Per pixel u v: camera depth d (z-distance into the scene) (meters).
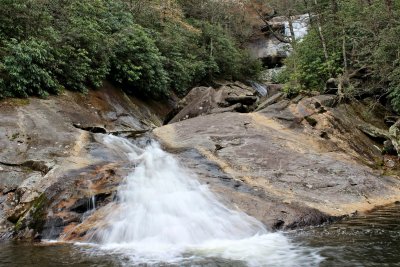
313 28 15.82
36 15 10.90
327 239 5.15
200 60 21.83
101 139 9.13
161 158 8.06
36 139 8.26
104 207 6.10
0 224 5.99
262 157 8.44
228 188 6.86
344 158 9.22
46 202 6.21
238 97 13.37
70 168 7.23
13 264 4.46
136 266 4.35
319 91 14.08
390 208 6.90
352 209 6.68
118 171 7.09
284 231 5.65
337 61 14.19
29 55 10.02
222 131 9.87
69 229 5.71
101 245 5.22
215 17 27.31
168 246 5.10
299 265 4.27
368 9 12.24
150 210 5.94
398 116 11.94
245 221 5.75
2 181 6.84
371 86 12.32
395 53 10.98
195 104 13.39
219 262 4.44
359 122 11.37
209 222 5.68
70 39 11.98
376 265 4.17
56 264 4.44
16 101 9.65
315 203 6.68
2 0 10.19
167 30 19.34
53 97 10.79
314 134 10.24
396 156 10.21
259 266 4.29
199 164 7.94
